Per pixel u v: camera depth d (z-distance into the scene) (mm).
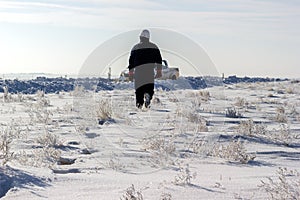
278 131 11398
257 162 7949
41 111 15922
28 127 11453
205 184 5961
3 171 6258
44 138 9086
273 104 21516
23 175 6148
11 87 34906
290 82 45625
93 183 5941
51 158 7727
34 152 7973
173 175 6676
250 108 18516
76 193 5461
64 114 14461
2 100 22562
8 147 7434
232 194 5461
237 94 29812
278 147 9516
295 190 5453
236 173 6887
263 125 12008
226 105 18453
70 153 8375
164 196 5230
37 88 35938
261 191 5594
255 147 9398
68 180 6055
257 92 32625
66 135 10195
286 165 7789
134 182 6039
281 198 5145
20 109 17109
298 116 14852
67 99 23891
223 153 8305
